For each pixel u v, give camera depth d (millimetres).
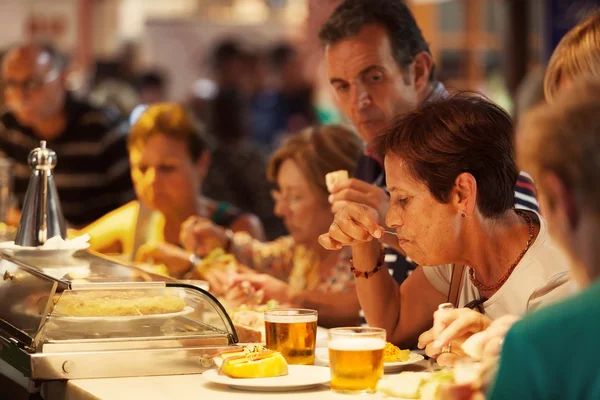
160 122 5164
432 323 3436
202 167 5367
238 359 2822
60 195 6957
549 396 1775
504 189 2900
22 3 11516
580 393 1746
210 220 5414
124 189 7035
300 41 10414
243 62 9328
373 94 3877
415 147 2840
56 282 3008
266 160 7074
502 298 2994
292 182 4598
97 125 6984
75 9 12211
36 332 2980
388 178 2922
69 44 12242
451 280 3295
